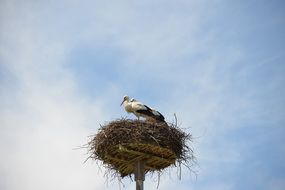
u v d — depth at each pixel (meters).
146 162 17.77
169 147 17.38
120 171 18.19
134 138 17.06
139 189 17.39
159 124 17.61
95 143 17.69
